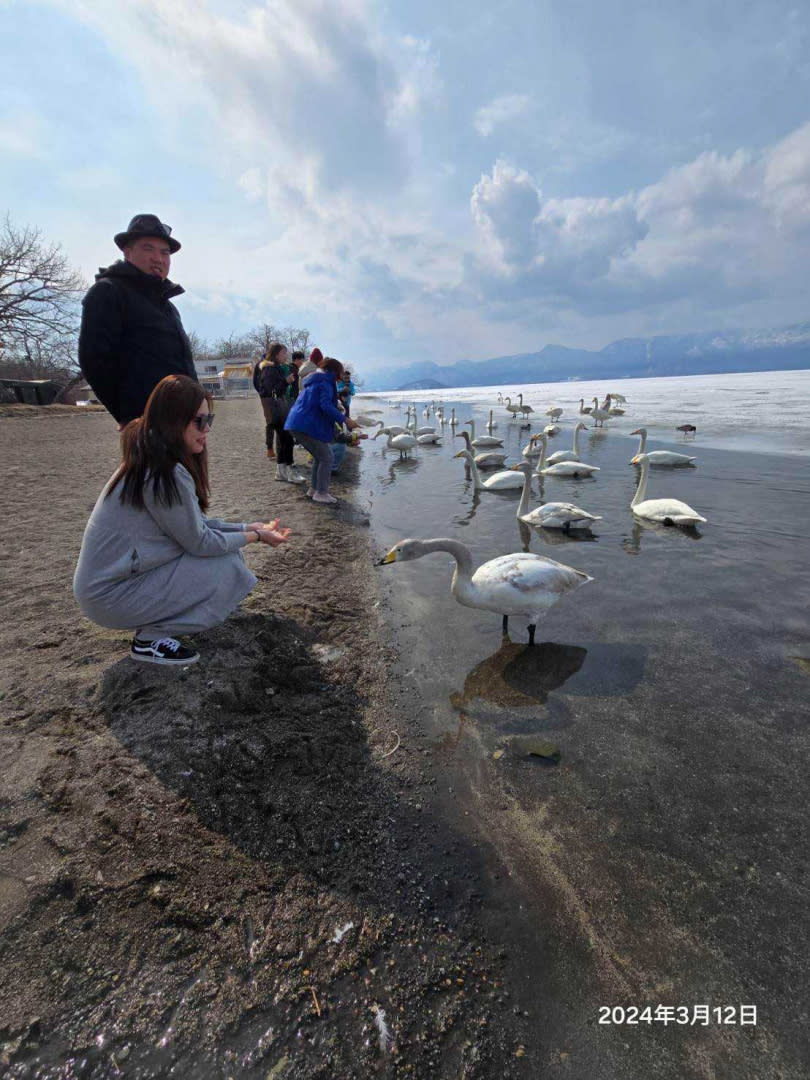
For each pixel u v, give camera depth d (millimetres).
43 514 8547
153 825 2779
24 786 2941
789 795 3432
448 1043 2104
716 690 4535
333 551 7719
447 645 5359
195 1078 1871
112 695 3752
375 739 3953
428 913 2635
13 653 4301
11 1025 1921
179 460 3510
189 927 2344
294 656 4746
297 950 2348
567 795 3467
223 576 4012
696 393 54438
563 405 47500
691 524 9422
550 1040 2148
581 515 9281
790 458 15328
